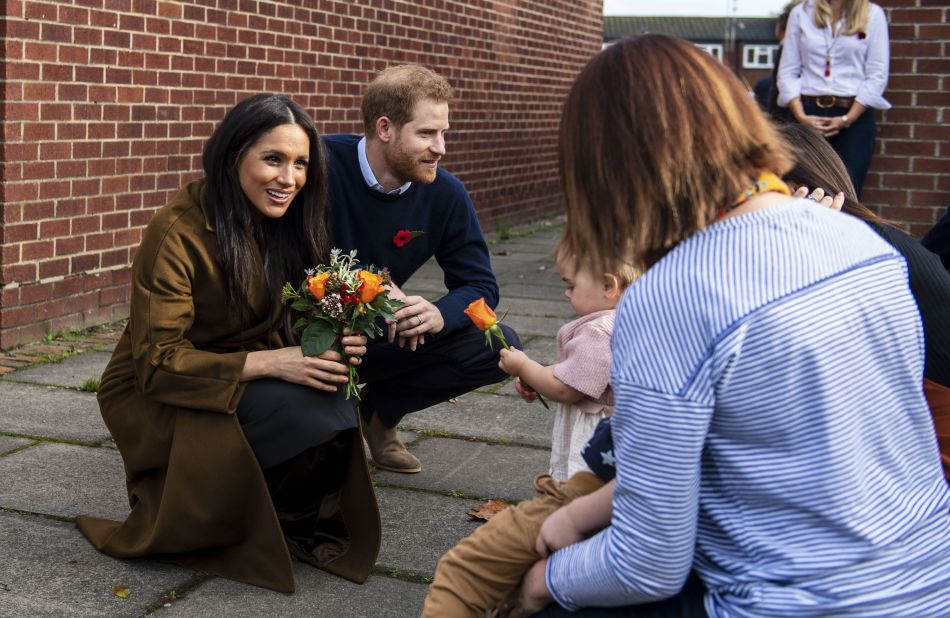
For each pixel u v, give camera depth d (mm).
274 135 3166
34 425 4777
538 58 13422
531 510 2205
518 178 13102
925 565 1747
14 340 6160
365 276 3199
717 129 1745
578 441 3057
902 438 1784
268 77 8125
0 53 5848
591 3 15172
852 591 1706
